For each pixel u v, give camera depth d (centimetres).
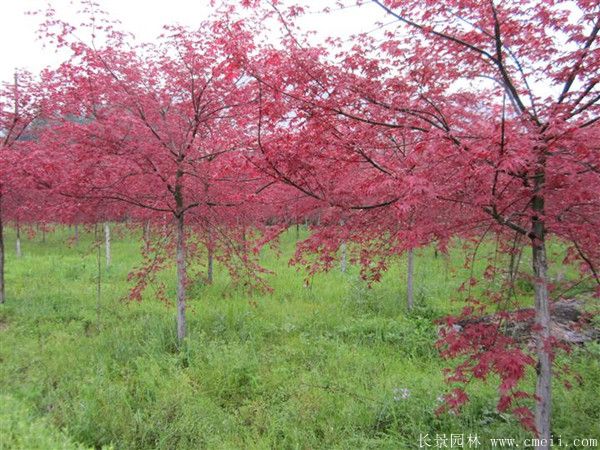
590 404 478
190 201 743
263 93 399
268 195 607
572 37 344
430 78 396
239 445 444
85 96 652
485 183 325
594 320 697
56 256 1541
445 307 864
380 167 396
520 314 387
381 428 472
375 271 488
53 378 580
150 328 752
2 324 811
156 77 703
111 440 449
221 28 512
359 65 378
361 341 721
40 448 370
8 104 891
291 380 570
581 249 404
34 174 635
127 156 620
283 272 1195
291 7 364
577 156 305
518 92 392
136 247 1762
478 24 362
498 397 496
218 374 579
